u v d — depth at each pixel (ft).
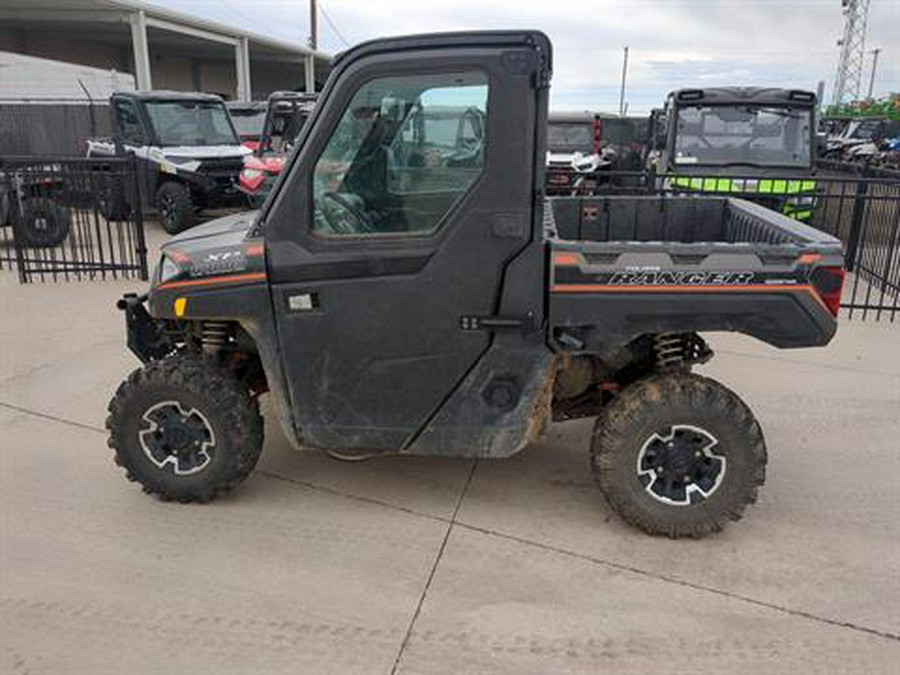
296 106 39.58
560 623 9.78
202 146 43.75
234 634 9.59
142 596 10.30
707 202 15.92
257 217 11.58
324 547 11.44
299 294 11.03
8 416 16.12
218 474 12.16
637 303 10.68
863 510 12.47
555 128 55.11
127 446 12.25
